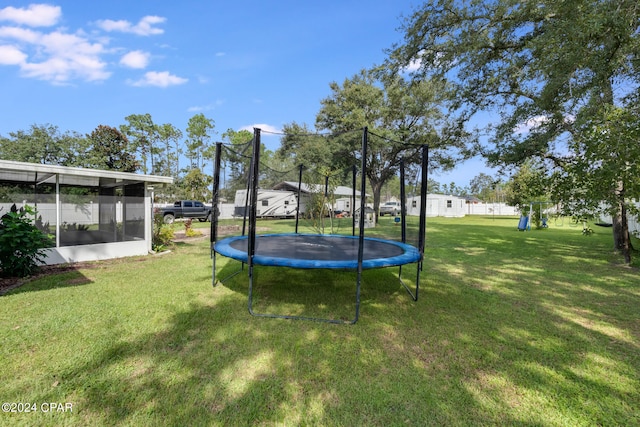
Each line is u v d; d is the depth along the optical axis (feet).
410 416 5.76
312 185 36.60
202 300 12.24
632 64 18.37
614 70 18.01
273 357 7.83
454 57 24.84
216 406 5.92
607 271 18.21
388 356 8.00
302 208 40.68
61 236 20.38
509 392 6.55
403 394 6.41
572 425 5.60
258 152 10.58
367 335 9.25
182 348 8.21
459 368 7.47
